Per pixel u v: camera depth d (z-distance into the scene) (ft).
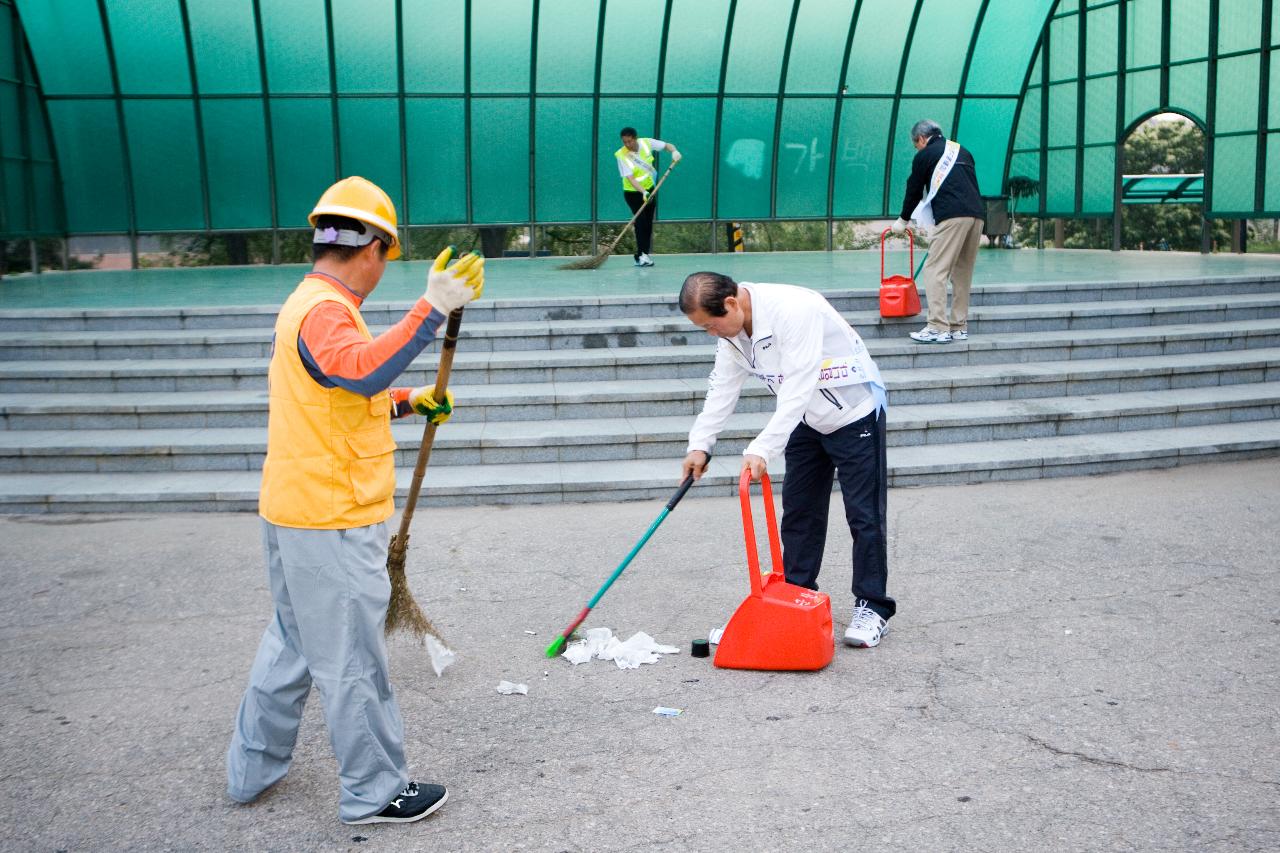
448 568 16.89
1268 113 43.75
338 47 47.14
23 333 26.27
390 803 9.74
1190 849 9.01
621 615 14.82
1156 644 13.34
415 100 48.60
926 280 25.58
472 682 12.78
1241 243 45.78
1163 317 28.22
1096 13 49.96
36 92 45.14
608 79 49.44
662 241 52.34
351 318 9.32
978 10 50.70
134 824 9.85
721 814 9.78
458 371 24.09
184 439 21.71
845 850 9.16
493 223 50.65
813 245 53.88
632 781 10.42
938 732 11.22
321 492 9.28
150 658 13.61
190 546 18.07
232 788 10.09
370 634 9.59
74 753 11.19
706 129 51.24
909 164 53.98
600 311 27.17
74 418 22.53
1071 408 23.35
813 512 14.15
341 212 9.37
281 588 9.85
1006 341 25.77
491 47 47.93
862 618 13.61
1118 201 50.14
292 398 9.25
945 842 9.23
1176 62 47.03
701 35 49.19
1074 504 19.62
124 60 45.75
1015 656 13.10
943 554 17.04
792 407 12.73
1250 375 25.72
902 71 51.83
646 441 21.79
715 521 19.01
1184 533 17.79
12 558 17.53
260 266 49.08
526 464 21.57
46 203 45.93
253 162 48.52
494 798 10.18
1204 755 10.58
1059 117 52.65
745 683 12.58
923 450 22.09
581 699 12.27
